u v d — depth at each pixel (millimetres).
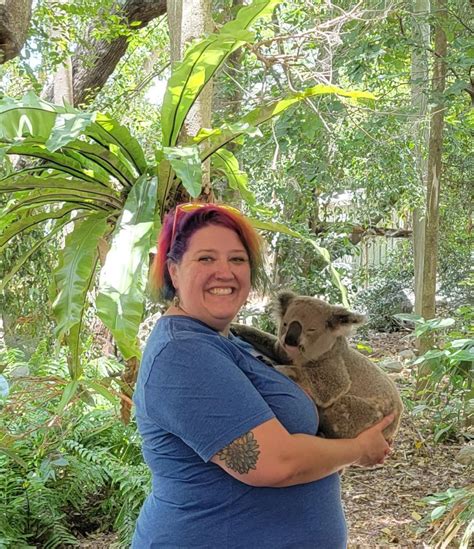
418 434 6684
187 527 1916
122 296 2453
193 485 1915
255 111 3127
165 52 12203
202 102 3273
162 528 1949
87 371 5391
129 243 2551
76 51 8750
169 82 2842
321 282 8711
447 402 6566
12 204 3346
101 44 8500
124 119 10219
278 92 6273
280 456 1850
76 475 4934
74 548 4695
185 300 2080
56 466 4973
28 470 4891
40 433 4934
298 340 2445
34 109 2645
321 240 8820
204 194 3104
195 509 1916
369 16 7078
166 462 1952
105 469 4953
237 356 2021
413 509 5258
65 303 2914
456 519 4082
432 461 6250
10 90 9125
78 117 2572
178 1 3486
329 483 2117
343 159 8047
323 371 2447
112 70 8852
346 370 2484
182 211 2133
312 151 7309
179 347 1911
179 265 2094
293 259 8258
